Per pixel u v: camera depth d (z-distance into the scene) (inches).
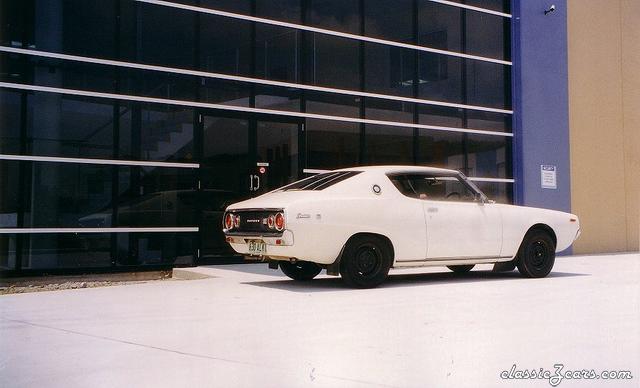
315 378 144.6
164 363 159.5
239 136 411.2
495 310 231.3
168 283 322.3
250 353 168.9
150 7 384.5
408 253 300.7
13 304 254.5
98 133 364.2
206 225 396.2
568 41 564.7
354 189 293.0
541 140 541.6
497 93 528.1
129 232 370.0
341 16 454.9
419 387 137.8
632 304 245.0
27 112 345.4
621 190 596.4
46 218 346.6
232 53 410.9
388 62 473.7
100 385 142.0
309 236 276.2
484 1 525.0
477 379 143.8
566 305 242.2
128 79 375.2
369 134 461.1
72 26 360.2
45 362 161.6
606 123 587.5
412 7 487.8
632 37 612.4
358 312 228.2
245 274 354.0
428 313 225.0
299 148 432.8
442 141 495.2
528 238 338.6
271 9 426.9
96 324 210.5
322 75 444.1
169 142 385.7
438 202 312.3
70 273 351.6
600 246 577.3
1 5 343.0
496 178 522.3
